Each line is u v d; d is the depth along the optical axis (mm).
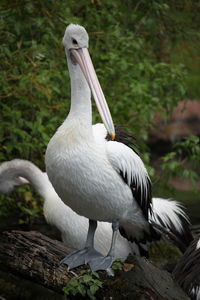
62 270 8289
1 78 11602
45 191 10984
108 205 8305
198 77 21391
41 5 12516
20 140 12805
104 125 8398
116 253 10359
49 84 12172
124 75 13688
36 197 13375
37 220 13023
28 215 12992
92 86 8062
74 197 8227
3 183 11141
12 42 12547
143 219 9133
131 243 10258
